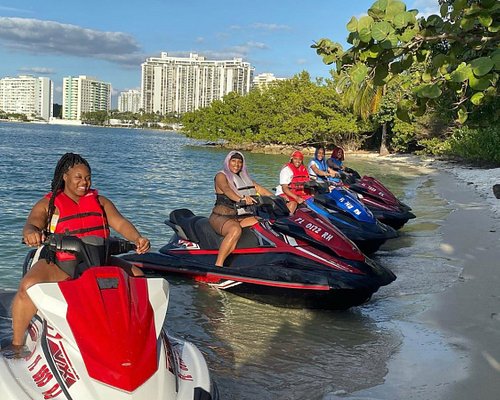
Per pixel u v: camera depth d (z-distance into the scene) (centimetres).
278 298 673
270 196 769
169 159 3891
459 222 1295
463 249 1003
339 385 475
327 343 569
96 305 341
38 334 379
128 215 1330
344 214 956
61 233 424
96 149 5175
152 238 1069
